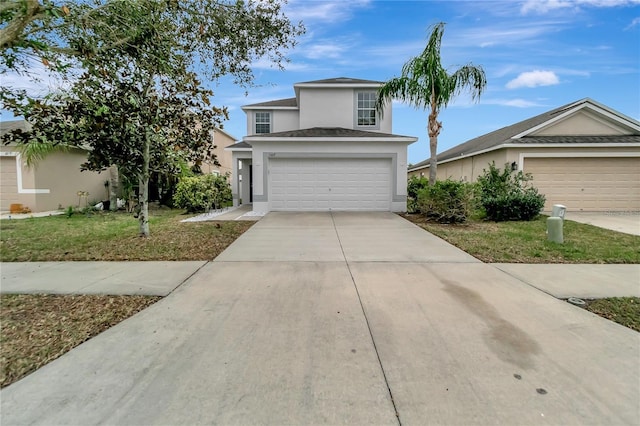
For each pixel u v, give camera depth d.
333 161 13.09
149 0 5.53
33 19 4.46
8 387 2.45
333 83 15.77
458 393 2.38
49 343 3.10
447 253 6.53
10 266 5.71
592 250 6.76
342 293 4.36
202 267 5.61
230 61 7.82
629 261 5.97
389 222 10.50
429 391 2.40
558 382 2.51
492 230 9.19
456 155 19.38
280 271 5.36
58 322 3.55
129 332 3.31
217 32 7.16
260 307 3.91
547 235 7.92
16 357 2.85
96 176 17.61
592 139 13.30
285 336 3.21
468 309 3.85
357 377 2.56
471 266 5.64
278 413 2.18
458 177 19.77
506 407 2.24
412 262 5.89
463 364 2.74
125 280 4.93
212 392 2.39
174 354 2.90
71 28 5.10
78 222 11.31
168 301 4.12
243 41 7.43
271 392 2.39
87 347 3.03
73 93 6.25
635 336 3.23
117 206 15.54
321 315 3.68
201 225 10.16
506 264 5.78
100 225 10.57
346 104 16.12
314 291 4.44
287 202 13.22
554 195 13.33
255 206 13.02
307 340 3.13
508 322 3.51
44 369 2.68
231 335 3.24
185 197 14.11
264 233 8.66
